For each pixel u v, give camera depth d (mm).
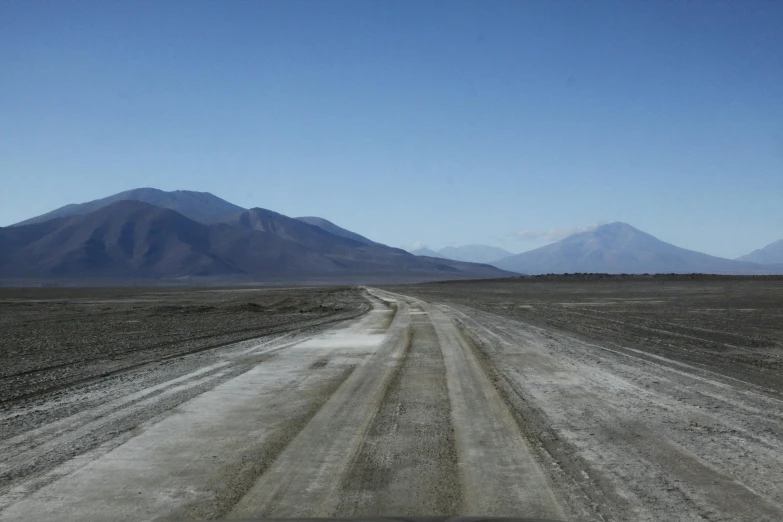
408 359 16062
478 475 6555
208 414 9680
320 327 27688
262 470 6789
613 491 6066
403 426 8734
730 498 5883
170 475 6648
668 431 8422
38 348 20281
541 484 6266
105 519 5457
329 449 7594
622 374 13305
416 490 6105
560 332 23281
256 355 17359
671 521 5332
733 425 8758
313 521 3869
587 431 8414
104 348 19891
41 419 9531
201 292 101875
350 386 12078
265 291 107812
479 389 11570
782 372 13695
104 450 7672
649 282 117250
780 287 78125
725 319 29469
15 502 5887
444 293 80562
